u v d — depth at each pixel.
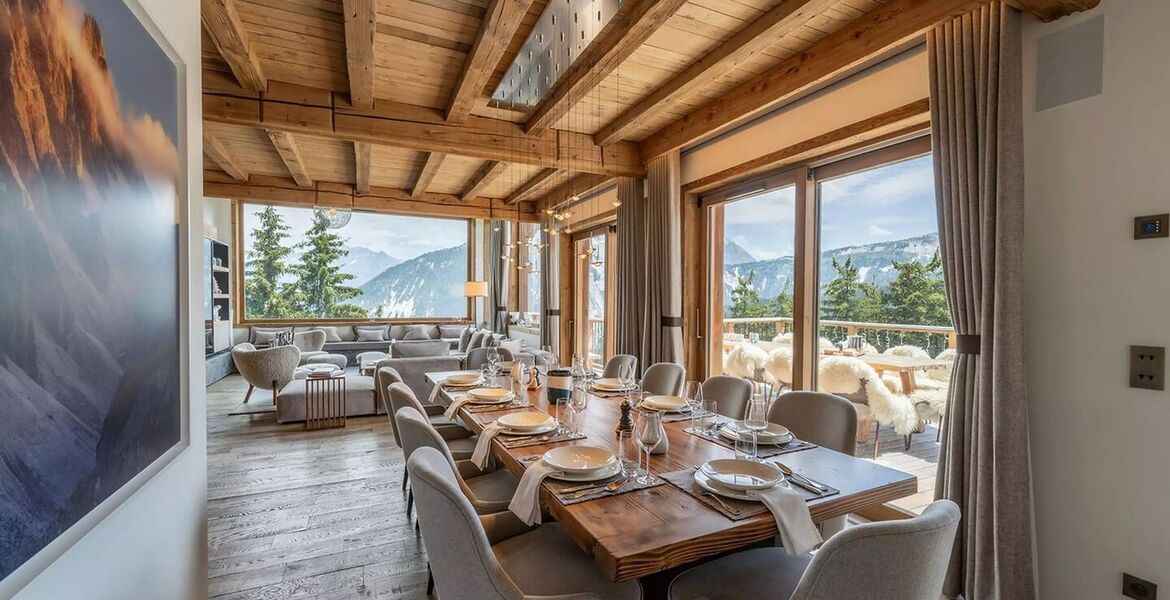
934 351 2.73
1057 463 2.00
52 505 0.86
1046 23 2.03
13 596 0.77
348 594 2.14
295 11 2.67
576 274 7.41
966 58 2.15
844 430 2.11
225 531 2.69
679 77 3.26
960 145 2.18
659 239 4.46
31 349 0.81
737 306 4.13
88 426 0.97
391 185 7.11
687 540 1.22
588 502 1.43
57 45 0.88
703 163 4.23
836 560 1.02
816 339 3.43
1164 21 1.73
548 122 3.88
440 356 5.74
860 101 2.89
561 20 2.56
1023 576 1.99
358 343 9.49
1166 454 1.73
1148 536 1.77
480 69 3.03
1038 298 2.04
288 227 9.83
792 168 3.52
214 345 7.68
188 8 1.54
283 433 4.67
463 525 1.17
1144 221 1.77
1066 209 1.97
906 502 2.83
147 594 1.26
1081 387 1.93
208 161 5.93
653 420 1.65
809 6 2.33
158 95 1.31
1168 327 1.72
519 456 1.82
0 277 0.74
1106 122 1.86
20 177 0.79
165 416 1.34
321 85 3.58
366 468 3.71
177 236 1.43
